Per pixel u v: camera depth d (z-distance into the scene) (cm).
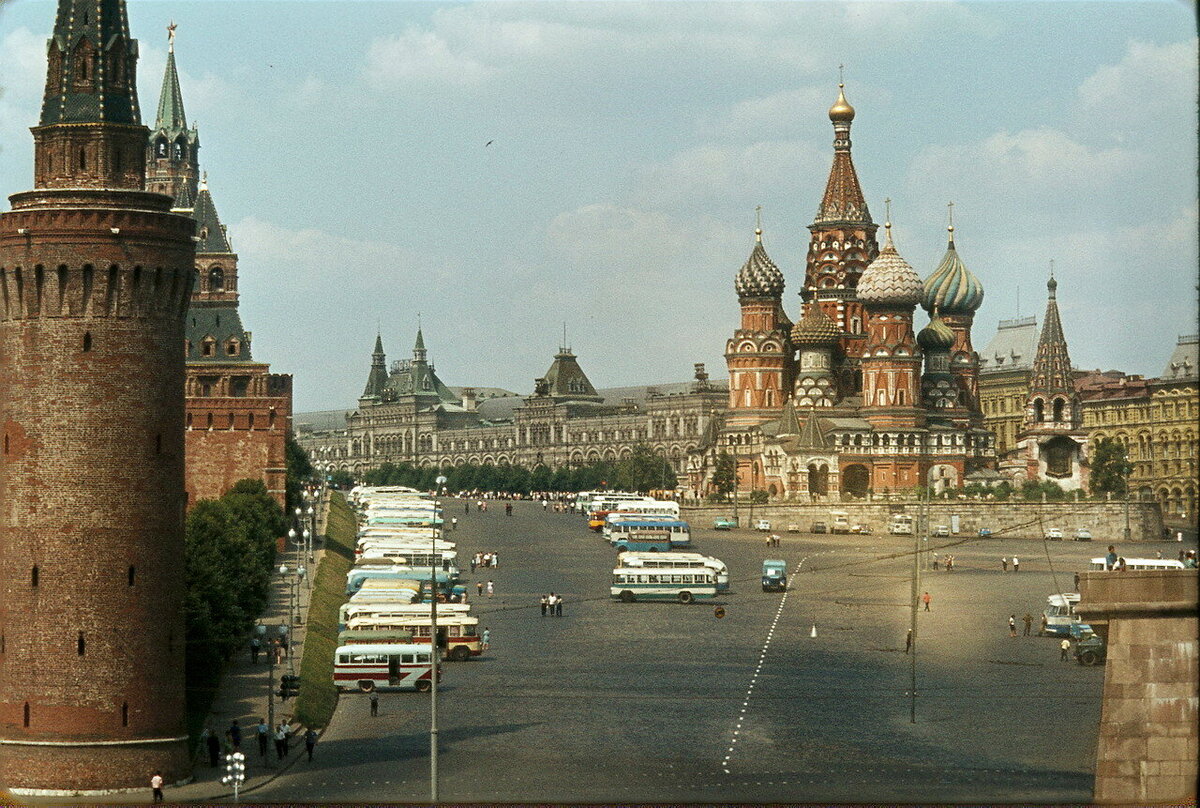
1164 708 12138
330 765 14912
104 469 14050
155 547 14238
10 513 14100
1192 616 12119
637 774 14262
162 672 14250
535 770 14512
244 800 13388
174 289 14388
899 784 13662
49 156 14425
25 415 14075
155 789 13600
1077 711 17150
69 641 13975
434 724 13288
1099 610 12300
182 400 14612
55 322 14062
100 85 14438
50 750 13912
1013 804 11631
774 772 14325
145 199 14325
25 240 14025
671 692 18350
